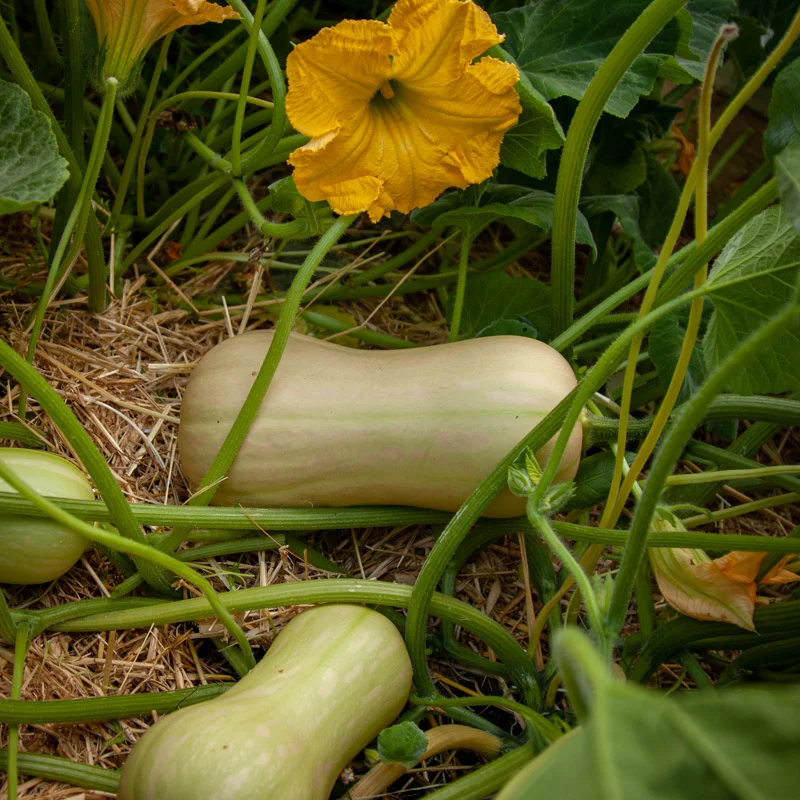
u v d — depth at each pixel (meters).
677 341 1.01
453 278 1.18
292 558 1.01
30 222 1.14
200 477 0.98
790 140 0.95
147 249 1.17
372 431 0.96
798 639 0.93
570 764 0.62
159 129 1.17
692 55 1.09
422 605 0.91
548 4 1.04
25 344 1.05
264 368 0.94
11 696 0.88
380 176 0.94
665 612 1.01
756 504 1.02
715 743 0.59
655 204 1.19
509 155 1.02
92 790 0.87
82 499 0.94
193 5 0.93
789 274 0.87
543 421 0.90
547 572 1.01
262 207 1.14
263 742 0.83
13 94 0.90
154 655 0.95
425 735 0.87
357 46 0.88
